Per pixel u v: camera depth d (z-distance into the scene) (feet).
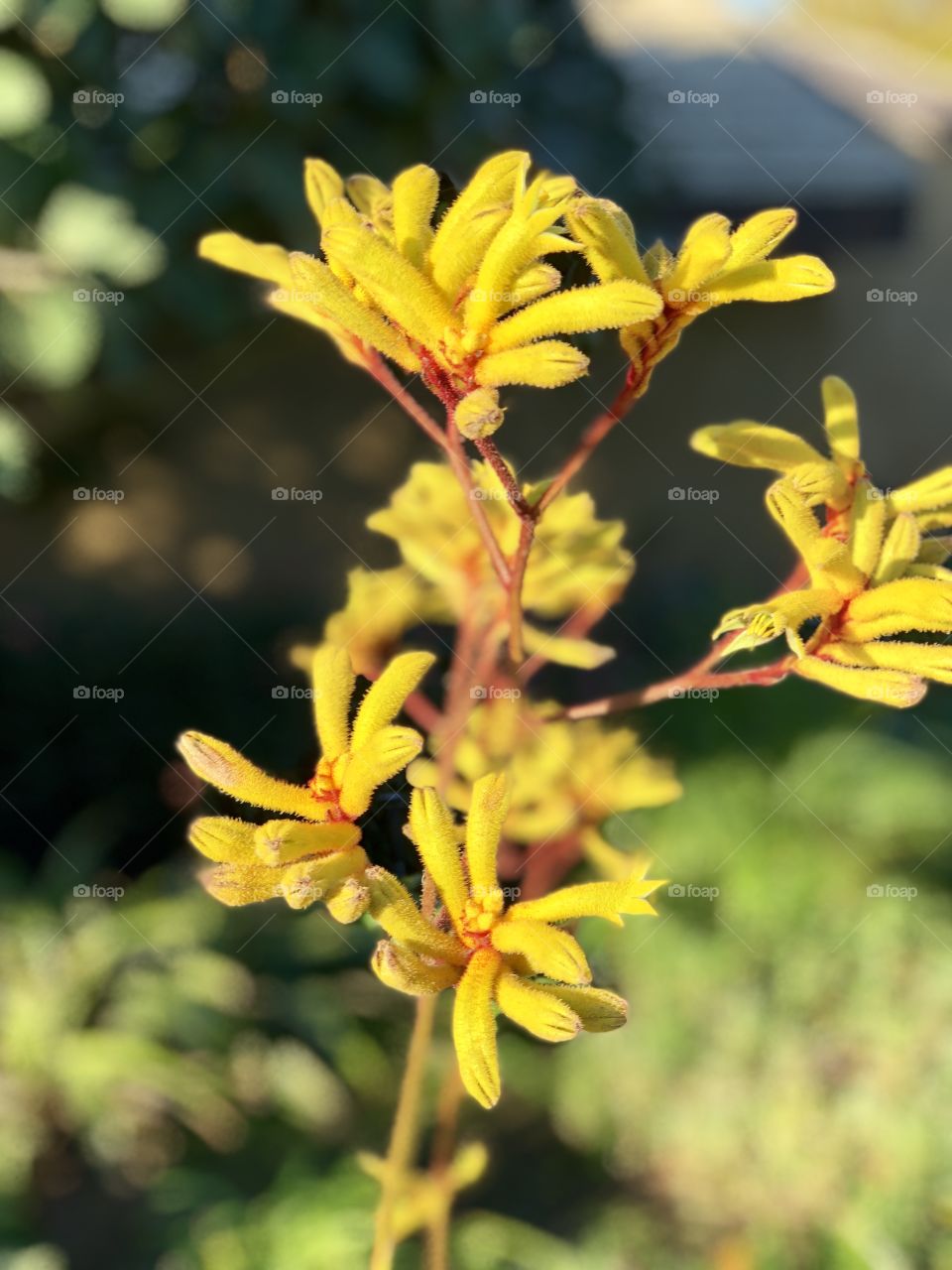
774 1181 2.74
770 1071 2.90
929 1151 2.66
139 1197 2.89
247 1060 3.08
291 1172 2.73
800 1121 2.78
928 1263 2.53
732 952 3.13
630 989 3.07
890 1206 2.59
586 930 1.15
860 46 7.73
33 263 3.12
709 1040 3.00
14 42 3.05
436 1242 1.21
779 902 3.19
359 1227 2.46
